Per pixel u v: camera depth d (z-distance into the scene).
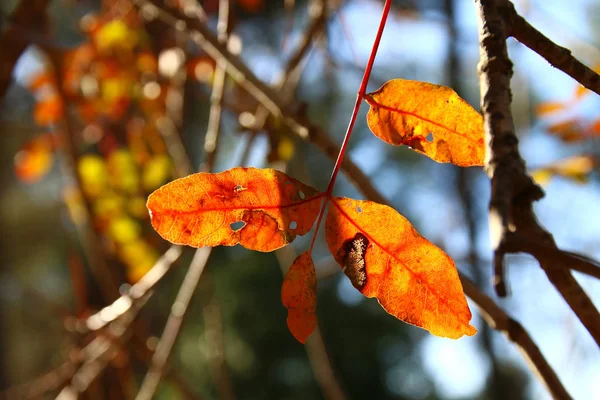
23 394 0.77
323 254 1.39
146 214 0.83
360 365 1.83
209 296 0.79
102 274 0.81
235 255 1.80
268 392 1.76
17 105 1.44
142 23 0.84
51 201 2.32
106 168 0.83
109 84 0.83
